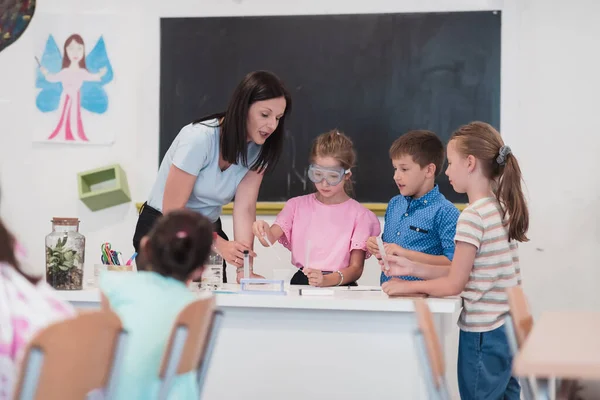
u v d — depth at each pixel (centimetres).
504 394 224
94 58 366
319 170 273
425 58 349
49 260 223
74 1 368
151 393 159
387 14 351
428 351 133
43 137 367
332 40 354
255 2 359
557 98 341
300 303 206
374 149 351
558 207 340
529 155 343
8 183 369
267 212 356
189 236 167
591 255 338
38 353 109
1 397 122
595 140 339
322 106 355
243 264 256
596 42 340
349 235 280
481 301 220
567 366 99
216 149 262
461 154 229
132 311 162
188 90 362
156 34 364
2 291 126
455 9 347
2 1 368
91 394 130
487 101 345
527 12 344
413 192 262
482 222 219
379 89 352
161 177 270
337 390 207
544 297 341
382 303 203
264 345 211
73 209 366
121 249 364
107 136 364
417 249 258
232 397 212
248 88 251
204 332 157
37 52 368
